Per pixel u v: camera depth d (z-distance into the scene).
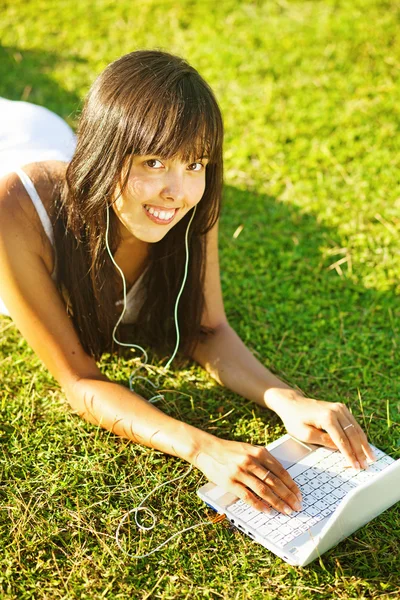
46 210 2.71
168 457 2.74
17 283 2.67
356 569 2.39
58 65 5.18
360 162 4.38
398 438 2.86
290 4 5.83
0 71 5.09
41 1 5.83
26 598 2.29
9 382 3.09
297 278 3.67
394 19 5.54
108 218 2.59
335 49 5.27
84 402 2.75
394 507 2.58
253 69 5.11
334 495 2.48
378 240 3.86
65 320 2.77
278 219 4.05
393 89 4.89
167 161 2.39
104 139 2.41
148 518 2.54
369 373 3.17
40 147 3.15
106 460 2.72
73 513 2.53
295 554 2.27
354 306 3.53
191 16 5.70
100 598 2.28
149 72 2.38
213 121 2.42
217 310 3.14
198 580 2.34
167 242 2.88
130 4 5.80
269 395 2.85
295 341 3.35
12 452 2.75
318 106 4.77
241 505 2.45
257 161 4.43
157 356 3.23
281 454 2.64
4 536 2.46
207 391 3.06
